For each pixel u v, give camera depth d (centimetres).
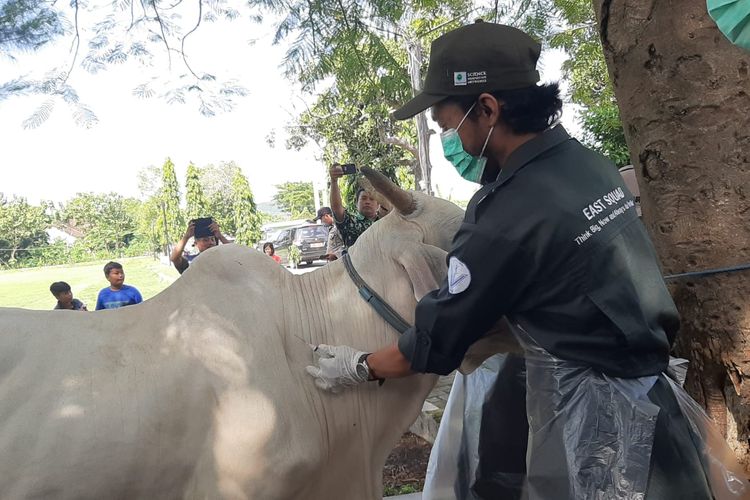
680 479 151
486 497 214
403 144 1291
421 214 209
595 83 903
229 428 175
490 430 216
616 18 239
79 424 169
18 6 419
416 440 453
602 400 151
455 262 155
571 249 147
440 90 162
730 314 219
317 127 1298
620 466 148
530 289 153
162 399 175
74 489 167
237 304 188
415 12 603
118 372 178
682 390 172
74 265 3509
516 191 152
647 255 158
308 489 194
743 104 216
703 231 223
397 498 358
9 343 176
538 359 160
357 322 203
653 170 233
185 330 184
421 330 162
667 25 224
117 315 193
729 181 218
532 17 553
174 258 587
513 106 158
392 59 493
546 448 158
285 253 1959
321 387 192
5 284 2280
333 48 493
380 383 191
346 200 1153
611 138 899
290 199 5081
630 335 149
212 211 3672
